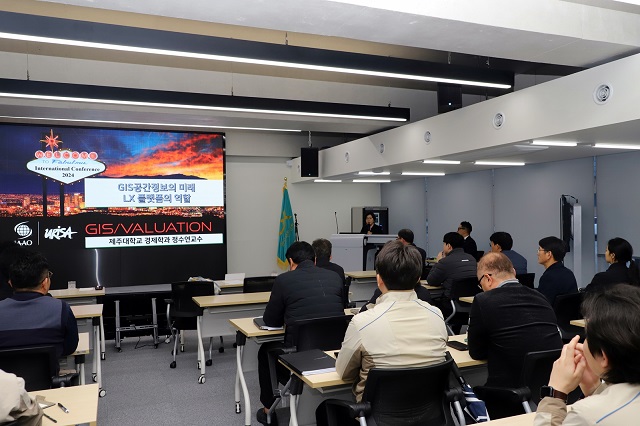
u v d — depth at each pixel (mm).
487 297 2613
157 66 7176
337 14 3441
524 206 8062
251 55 4199
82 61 6883
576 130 4586
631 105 4051
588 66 4758
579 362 1428
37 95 5551
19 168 8328
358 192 12008
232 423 3980
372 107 7059
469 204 9281
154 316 6766
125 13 5219
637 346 1119
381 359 2219
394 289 2373
